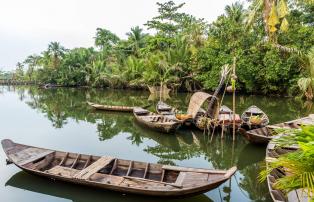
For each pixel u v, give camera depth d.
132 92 37.62
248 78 26.36
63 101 27.95
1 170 8.45
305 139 3.27
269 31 22.84
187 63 32.25
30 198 6.84
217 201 6.52
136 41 43.16
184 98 28.73
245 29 25.33
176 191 5.96
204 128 12.70
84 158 8.14
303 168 3.04
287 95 26.22
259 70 25.25
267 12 20.97
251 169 8.75
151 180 6.61
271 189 5.62
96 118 17.83
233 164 9.25
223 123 11.69
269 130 10.94
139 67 36.81
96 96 33.00
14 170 8.44
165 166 7.26
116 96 32.69
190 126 13.68
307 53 21.98
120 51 43.47
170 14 41.97
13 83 61.50
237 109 20.22
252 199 6.63
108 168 7.77
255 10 22.19
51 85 51.47
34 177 7.79
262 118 13.46
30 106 24.17
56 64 52.94
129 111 20.08
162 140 12.34
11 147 8.66
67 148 11.23
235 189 7.20
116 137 12.99
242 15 28.95
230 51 27.30
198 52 30.41
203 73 29.48
